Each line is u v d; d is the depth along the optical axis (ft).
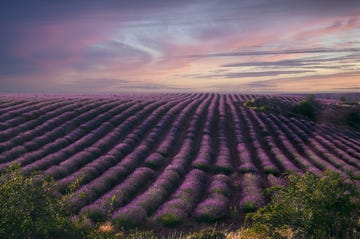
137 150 82.84
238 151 92.53
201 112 147.02
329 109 188.85
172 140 97.71
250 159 81.41
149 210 46.55
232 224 43.09
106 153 82.84
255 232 27.78
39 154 73.26
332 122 170.09
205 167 73.31
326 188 27.02
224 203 48.57
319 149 97.50
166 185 57.72
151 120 121.90
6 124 95.50
